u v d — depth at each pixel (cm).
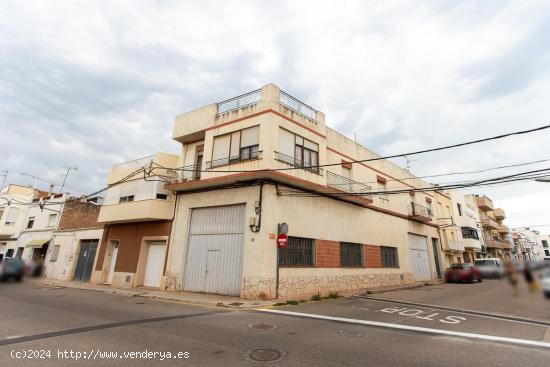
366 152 2139
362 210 1933
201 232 1503
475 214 4278
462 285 2045
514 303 1088
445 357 529
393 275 2062
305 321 816
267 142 1348
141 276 1678
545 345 605
